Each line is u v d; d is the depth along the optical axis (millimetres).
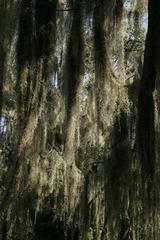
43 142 11016
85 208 12391
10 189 10711
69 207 11594
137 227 9867
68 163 10836
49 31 10461
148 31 9031
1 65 10719
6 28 10406
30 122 10297
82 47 10422
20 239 11070
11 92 11344
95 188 12398
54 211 12648
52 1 10539
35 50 10398
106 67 10227
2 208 10844
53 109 11023
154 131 9055
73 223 12648
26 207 11008
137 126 9203
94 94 10758
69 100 10500
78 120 10508
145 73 9125
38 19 10461
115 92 10281
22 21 10414
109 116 10383
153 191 8953
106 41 10242
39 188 11320
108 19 10258
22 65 10352
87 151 12367
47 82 10445
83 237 12375
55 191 11812
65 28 10648
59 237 13820
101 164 12180
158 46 8945
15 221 10914
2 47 10531
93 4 10312
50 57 10445
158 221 8883
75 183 11492
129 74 12406
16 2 10461
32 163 10602
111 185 11195
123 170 10930
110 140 11375
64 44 10711
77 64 10469
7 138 12359
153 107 9078
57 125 11422
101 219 12203
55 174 11695
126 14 12062
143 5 11984
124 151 11148
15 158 10609
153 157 9016
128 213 10758
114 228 11094
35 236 13516
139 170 9148
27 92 10352
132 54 12430
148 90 9117
